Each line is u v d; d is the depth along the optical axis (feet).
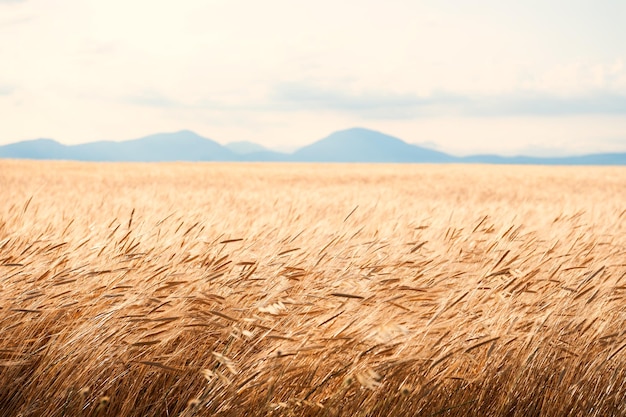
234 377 8.51
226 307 10.30
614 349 10.43
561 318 10.94
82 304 10.00
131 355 9.03
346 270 12.34
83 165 236.02
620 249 16.97
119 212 34.73
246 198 59.62
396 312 10.66
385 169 242.78
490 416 9.34
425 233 21.50
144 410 8.69
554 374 10.10
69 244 13.42
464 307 11.07
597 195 86.48
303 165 311.47
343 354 9.20
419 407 8.82
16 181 109.81
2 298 9.84
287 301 9.43
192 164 302.25
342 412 8.47
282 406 7.94
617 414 9.73
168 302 9.52
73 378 8.42
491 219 24.64
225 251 14.30
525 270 13.20
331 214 35.81
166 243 13.83
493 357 9.73
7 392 8.46
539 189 111.86
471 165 325.83
